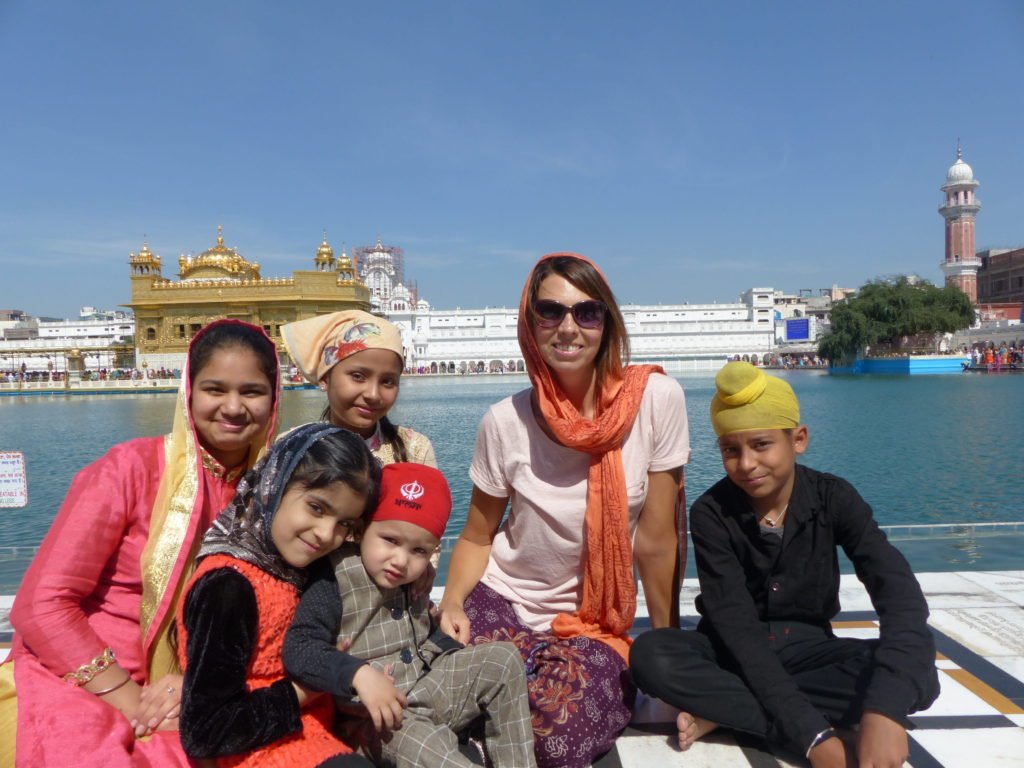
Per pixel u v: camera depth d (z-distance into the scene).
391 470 2.12
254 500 1.95
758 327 70.44
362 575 2.09
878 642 2.45
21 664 1.97
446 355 69.56
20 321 91.62
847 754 2.14
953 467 10.10
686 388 34.53
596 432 2.44
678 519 2.76
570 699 2.29
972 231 70.00
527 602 2.71
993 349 44.16
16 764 1.76
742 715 2.37
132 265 49.97
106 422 22.17
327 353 2.66
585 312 2.42
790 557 2.54
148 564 2.04
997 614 3.68
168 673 2.08
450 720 2.17
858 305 45.25
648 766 2.38
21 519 7.81
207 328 2.16
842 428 15.16
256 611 1.89
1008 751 2.42
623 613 2.58
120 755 1.76
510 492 2.74
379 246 102.50
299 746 1.88
